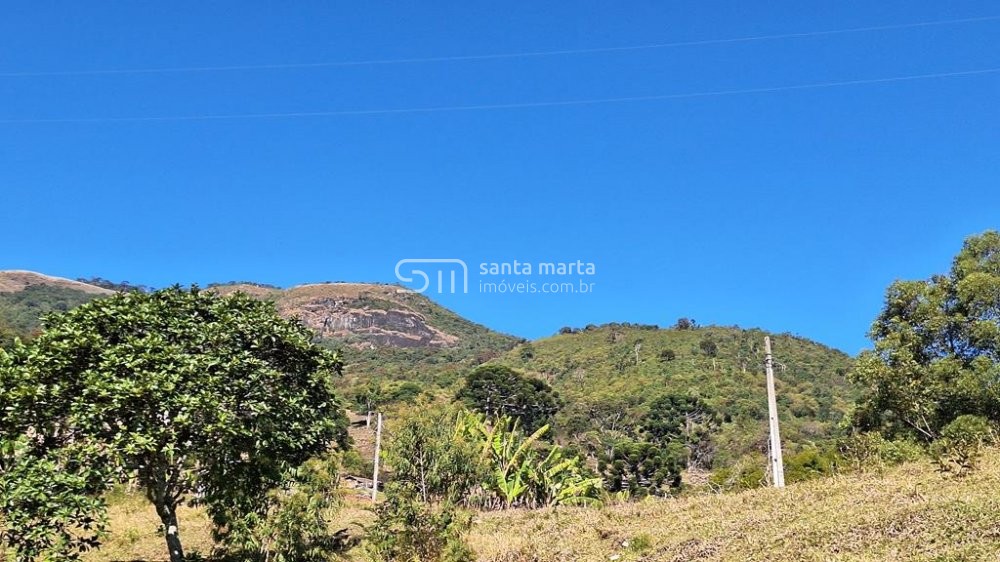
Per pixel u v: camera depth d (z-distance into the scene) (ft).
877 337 97.71
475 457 75.92
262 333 46.65
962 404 84.69
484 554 53.42
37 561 41.88
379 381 302.66
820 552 37.81
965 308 91.45
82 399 39.04
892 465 72.59
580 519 64.18
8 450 37.70
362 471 153.17
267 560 48.29
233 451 44.55
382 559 47.57
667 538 50.08
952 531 36.60
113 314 43.52
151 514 72.33
